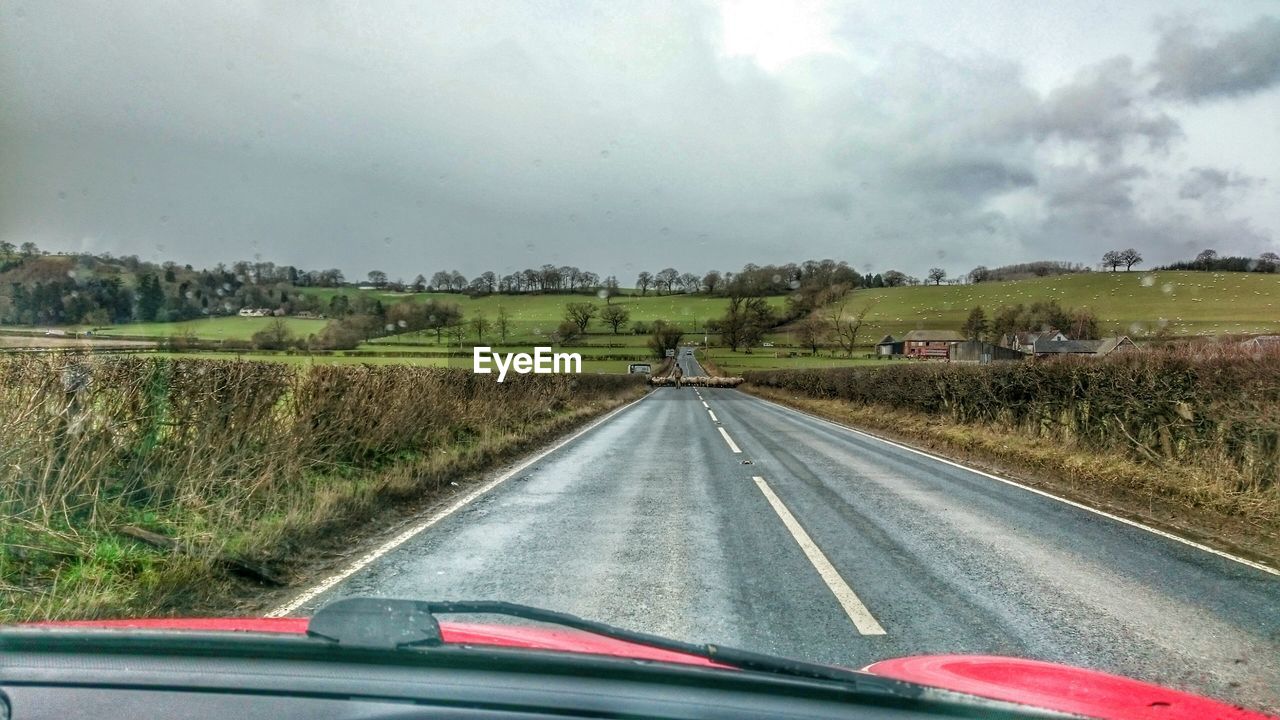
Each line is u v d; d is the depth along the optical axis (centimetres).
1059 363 1448
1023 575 616
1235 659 436
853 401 3241
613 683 185
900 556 677
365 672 183
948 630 480
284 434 877
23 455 576
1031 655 438
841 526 809
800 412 3328
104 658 192
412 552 685
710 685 189
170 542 615
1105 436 1271
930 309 10600
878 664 298
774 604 533
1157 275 10756
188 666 185
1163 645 458
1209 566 650
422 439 1323
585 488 1074
